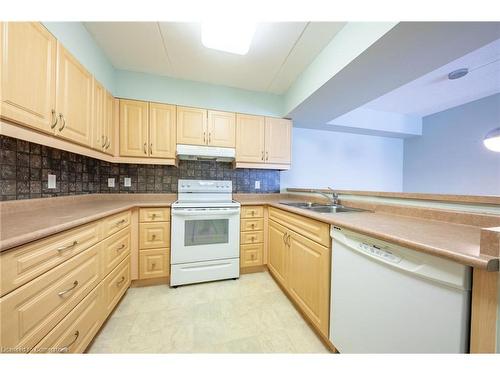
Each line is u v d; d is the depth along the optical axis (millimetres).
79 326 1059
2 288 660
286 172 3168
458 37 1165
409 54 1321
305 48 1733
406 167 3939
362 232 945
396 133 3570
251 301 1740
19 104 900
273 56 1850
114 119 2016
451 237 784
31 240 743
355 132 3529
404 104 3162
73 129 1305
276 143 2582
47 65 1069
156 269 1980
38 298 798
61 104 1182
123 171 2297
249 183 2781
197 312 1580
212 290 1922
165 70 2098
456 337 625
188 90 2279
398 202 1427
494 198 966
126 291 1841
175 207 1983
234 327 1418
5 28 831
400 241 763
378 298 893
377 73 1559
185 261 2008
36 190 1382
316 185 3357
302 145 3281
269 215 2289
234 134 2406
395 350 810
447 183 3369
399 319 799
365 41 1281
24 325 735
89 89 1508
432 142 3562
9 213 1167
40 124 1022
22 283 729
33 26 979
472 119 3084
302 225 1540
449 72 2287
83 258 1097
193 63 1973
